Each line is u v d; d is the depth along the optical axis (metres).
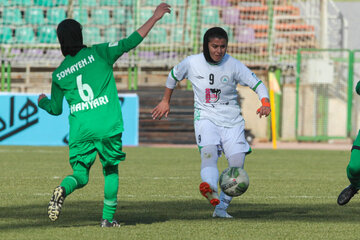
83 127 19.17
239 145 21.69
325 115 80.62
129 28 82.12
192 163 47.22
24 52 79.38
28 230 19.25
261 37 84.31
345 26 89.00
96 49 19.48
